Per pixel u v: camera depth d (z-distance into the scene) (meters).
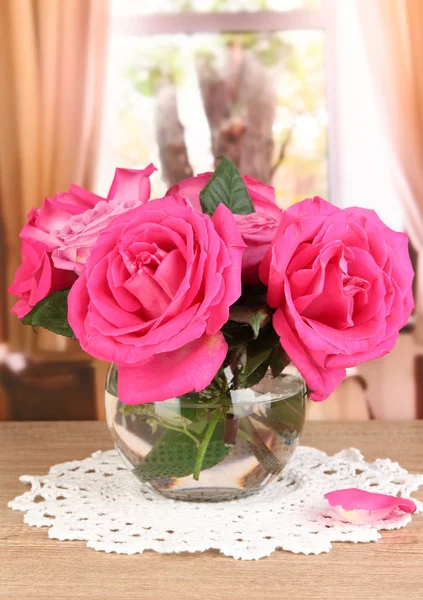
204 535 0.69
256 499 0.76
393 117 1.56
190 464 0.71
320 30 1.58
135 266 0.63
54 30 1.55
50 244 0.71
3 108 1.55
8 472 0.83
